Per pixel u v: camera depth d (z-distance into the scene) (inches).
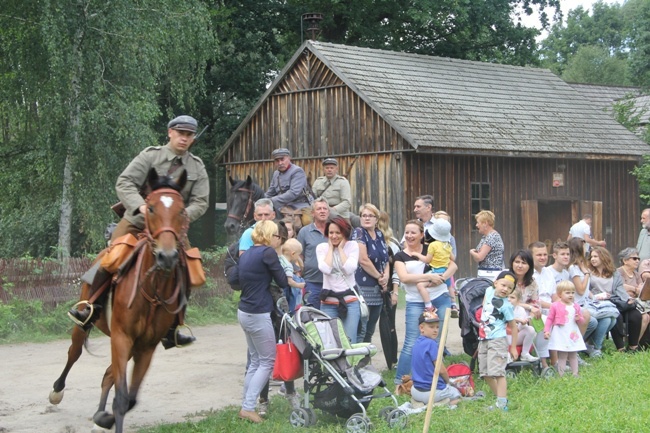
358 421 325.1
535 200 1096.8
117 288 306.5
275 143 1138.0
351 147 1043.3
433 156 1015.0
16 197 980.6
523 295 434.6
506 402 356.5
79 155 855.1
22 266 624.7
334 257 390.6
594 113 1262.3
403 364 400.2
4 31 863.1
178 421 354.3
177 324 323.0
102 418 316.8
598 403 346.3
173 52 955.3
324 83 1077.8
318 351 332.8
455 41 1530.5
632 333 501.4
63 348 556.7
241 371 470.3
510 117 1128.8
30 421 356.8
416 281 394.0
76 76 853.8
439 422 329.4
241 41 1393.9
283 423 342.3
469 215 1045.8
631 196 1224.2
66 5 838.5
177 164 331.9
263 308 345.4
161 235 291.7
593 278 501.4
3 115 925.2
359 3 1435.8
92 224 874.8
